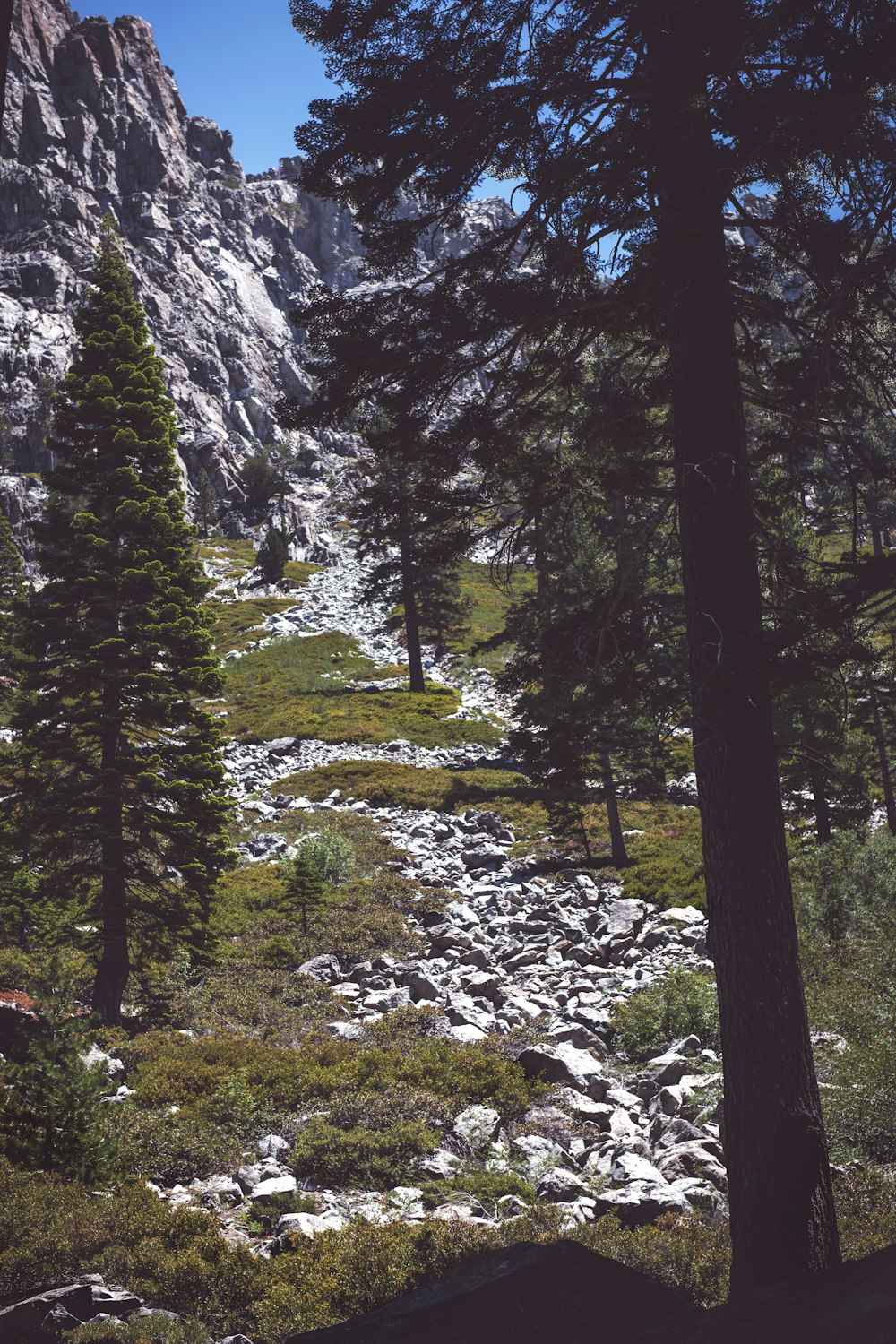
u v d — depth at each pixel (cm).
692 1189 1095
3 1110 1070
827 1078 1342
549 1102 1412
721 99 634
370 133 713
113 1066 1469
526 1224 934
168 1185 1143
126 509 1931
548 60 703
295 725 4775
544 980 2164
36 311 14838
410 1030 1761
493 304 750
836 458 781
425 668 6056
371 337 767
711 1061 1602
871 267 672
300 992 2041
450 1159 1230
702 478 725
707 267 733
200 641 2033
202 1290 830
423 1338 434
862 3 592
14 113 17712
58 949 2070
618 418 758
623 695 842
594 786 3619
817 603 725
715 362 732
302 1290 818
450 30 744
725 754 707
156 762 1916
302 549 10475
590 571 2339
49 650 1942
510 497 847
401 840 3303
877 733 2716
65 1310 754
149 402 2048
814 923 2052
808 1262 639
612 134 673
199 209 19375
